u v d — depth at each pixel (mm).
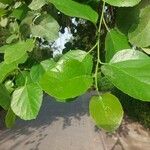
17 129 3561
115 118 255
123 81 250
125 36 308
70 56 275
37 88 278
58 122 3896
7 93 330
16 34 377
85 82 251
